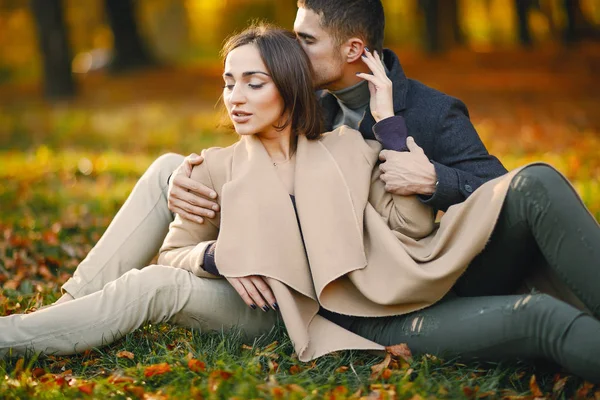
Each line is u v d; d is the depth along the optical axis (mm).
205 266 3467
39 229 6598
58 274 5246
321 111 3752
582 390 3053
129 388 3088
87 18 32969
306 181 3512
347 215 3457
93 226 6641
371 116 3953
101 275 3793
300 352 3273
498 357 3162
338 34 3873
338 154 3643
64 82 21344
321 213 3451
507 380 3199
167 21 38969
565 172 8852
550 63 24562
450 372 3203
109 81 24750
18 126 16000
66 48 21297
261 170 3508
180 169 3658
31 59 32906
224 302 3514
